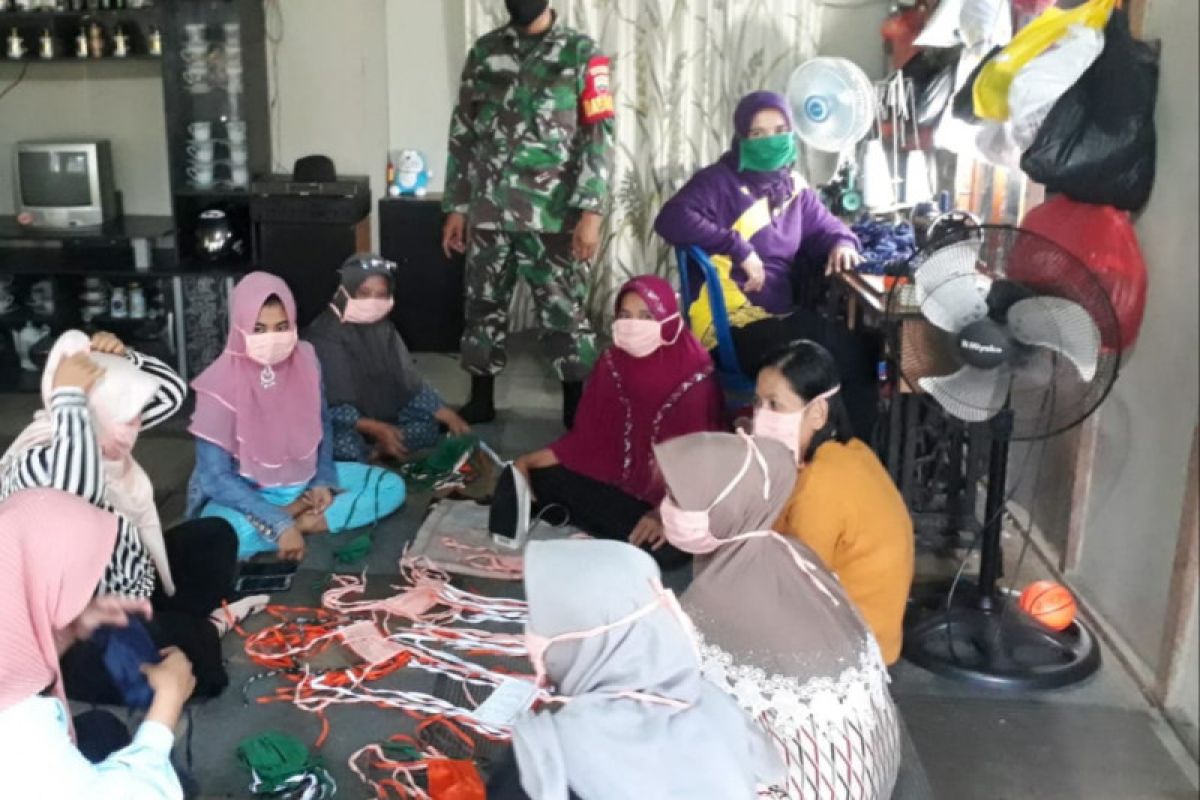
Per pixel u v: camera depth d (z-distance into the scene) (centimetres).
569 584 159
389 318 516
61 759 169
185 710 248
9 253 476
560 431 434
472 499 360
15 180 488
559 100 406
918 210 403
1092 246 277
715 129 495
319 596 301
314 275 476
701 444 204
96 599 204
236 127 483
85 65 498
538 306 430
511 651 273
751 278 374
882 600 239
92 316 484
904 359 267
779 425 234
